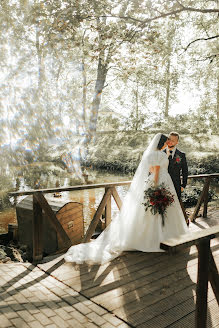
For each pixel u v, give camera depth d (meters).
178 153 4.44
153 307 2.71
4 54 10.95
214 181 13.09
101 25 7.86
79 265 3.68
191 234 1.81
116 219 4.31
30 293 2.96
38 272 3.50
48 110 15.40
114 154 20.73
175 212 4.16
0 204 9.47
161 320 2.51
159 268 3.57
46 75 12.71
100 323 2.46
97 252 3.91
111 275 3.39
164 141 4.29
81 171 17.78
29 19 7.17
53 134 16.88
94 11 7.42
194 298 2.88
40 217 3.86
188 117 24.22
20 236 5.39
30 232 5.18
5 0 7.70
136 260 3.82
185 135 22.83
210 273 1.98
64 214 4.78
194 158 16.77
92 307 2.72
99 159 20.05
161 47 8.37
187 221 4.91
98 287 3.10
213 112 26.50
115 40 8.04
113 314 2.60
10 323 2.40
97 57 8.65
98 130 26.95
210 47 20.55
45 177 15.19
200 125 23.08
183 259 3.85
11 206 9.27
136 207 4.16
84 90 16.69
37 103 14.18
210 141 20.45
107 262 3.76
